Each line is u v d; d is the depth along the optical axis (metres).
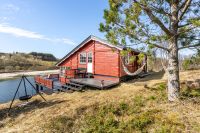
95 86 13.91
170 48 8.02
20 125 8.14
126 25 7.45
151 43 7.41
